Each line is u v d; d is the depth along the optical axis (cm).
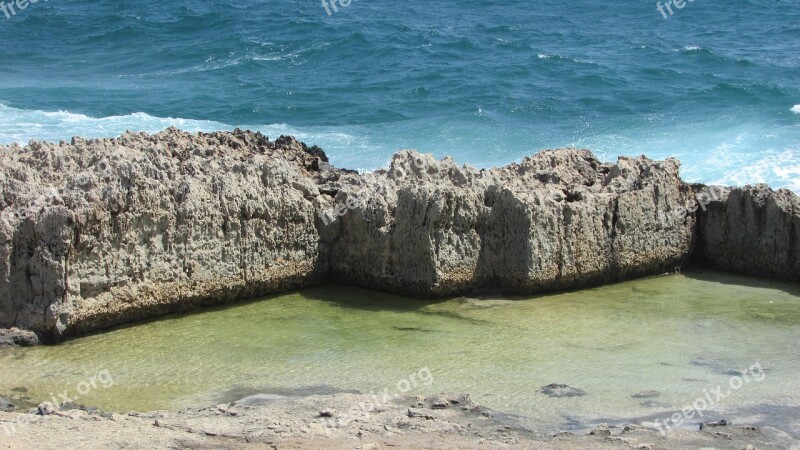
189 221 1883
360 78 4931
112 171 1800
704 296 2125
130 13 6638
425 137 3750
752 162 3291
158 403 1519
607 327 1911
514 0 7531
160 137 2264
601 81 4841
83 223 1736
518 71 5069
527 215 2039
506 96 4466
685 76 4956
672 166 2311
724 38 6056
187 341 1781
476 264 2073
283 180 2048
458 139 3731
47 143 2077
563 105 4347
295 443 1311
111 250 1791
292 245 2062
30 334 1723
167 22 6366
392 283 2069
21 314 1736
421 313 1969
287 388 1589
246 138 2372
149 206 1827
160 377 1620
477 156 3516
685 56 5453
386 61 5322
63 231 1714
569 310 2006
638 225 2220
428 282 2020
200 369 1659
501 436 1379
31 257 1738
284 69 5209
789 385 1638
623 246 2197
